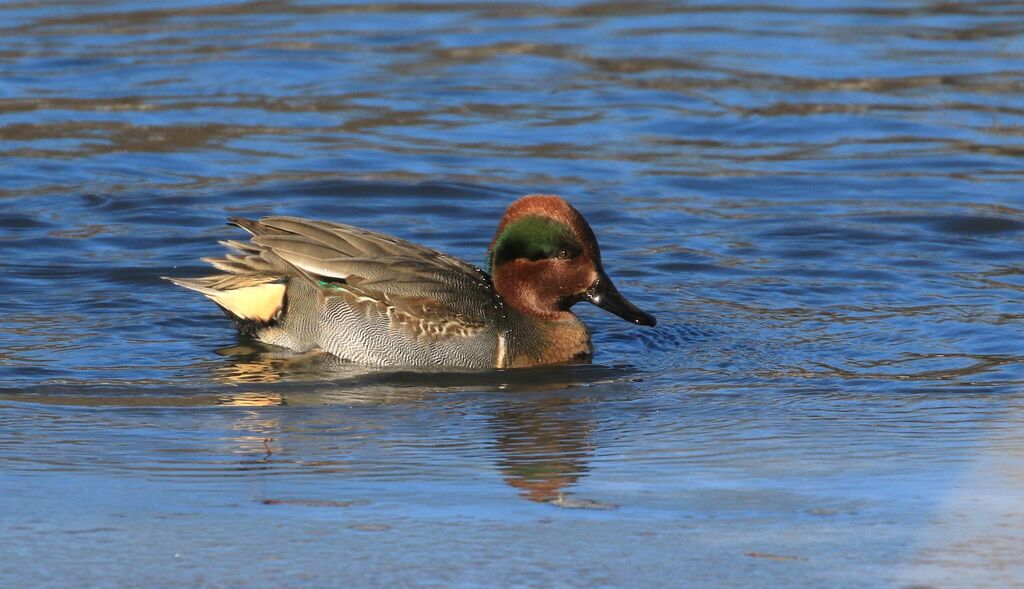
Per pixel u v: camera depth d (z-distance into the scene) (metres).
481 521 8.97
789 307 15.16
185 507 9.24
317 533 8.73
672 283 15.97
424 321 13.47
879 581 7.94
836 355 13.55
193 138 21.27
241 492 9.58
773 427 11.32
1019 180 19.72
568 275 13.71
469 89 24.02
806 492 9.57
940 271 16.30
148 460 10.34
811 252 17.00
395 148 20.97
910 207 18.67
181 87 23.91
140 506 9.25
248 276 13.86
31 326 14.16
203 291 13.81
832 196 19.17
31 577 7.99
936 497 9.40
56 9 29.25
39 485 9.69
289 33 27.62
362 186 19.22
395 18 29.03
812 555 8.34
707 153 21.03
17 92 23.31
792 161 20.67
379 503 9.34
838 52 26.16
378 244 13.92
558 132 21.83
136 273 15.97
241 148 20.86
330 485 9.76
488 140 21.47
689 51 26.28
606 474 10.05
